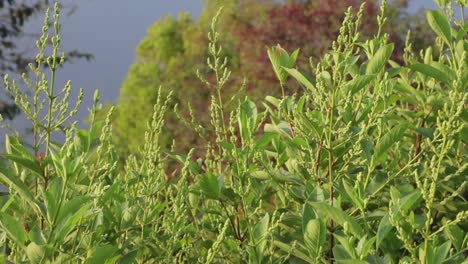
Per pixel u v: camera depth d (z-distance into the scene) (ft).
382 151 10.89
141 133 69.00
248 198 12.48
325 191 11.07
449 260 9.36
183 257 12.05
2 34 68.59
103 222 10.43
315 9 57.11
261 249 10.73
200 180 11.87
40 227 9.39
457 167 12.50
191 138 56.24
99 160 9.73
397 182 12.75
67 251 9.21
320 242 9.63
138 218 11.36
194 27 72.54
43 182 10.37
